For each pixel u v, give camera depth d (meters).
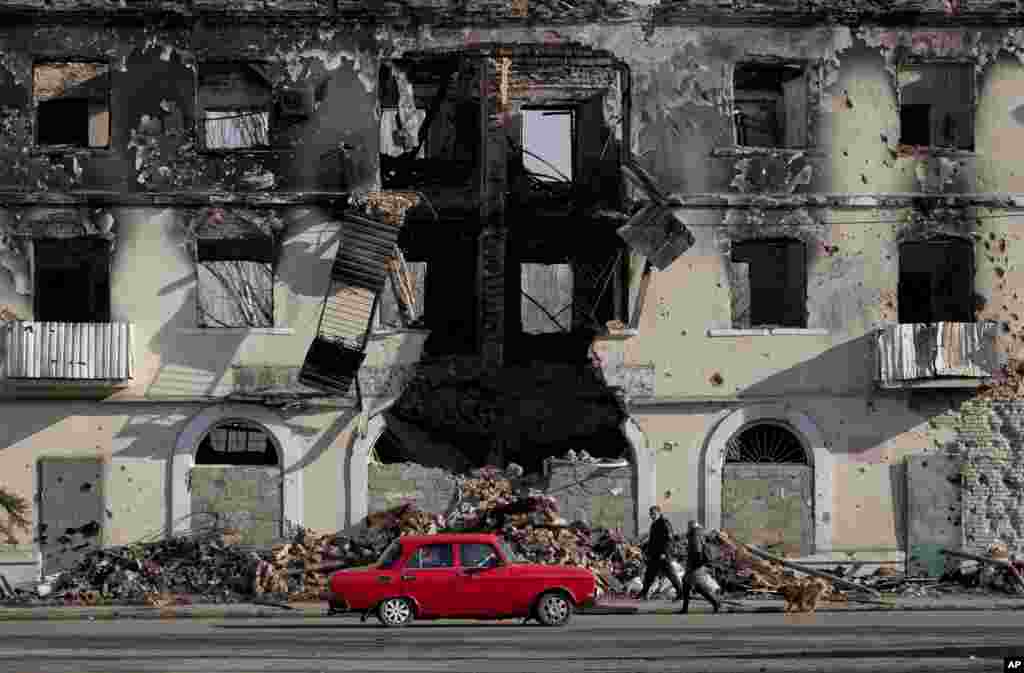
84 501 39.81
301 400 40.06
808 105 41.03
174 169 40.19
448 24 40.44
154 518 39.91
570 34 40.50
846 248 40.94
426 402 40.59
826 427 40.78
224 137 44.50
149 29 40.22
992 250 41.34
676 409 40.62
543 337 43.88
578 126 44.84
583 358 43.53
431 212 42.84
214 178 40.25
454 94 45.62
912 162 41.22
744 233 40.75
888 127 41.22
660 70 40.69
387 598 30.67
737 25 40.91
